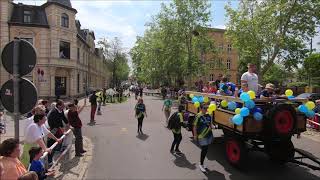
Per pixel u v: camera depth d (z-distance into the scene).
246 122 7.92
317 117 15.80
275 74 43.59
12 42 5.32
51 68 41.09
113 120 19.45
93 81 68.81
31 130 6.80
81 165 8.87
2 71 38.19
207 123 8.55
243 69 43.84
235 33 34.56
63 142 9.53
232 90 10.99
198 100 11.59
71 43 43.50
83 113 24.22
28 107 5.31
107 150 10.84
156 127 16.33
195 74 48.16
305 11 31.88
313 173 8.30
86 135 13.93
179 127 10.37
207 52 48.84
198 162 9.27
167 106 16.94
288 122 7.89
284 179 7.77
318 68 41.25
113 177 7.88
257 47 33.56
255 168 8.73
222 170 8.49
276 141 8.66
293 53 34.06
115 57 69.19
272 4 32.34
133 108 29.27
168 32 46.56
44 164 6.61
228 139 9.01
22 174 4.82
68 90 43.94
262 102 8.26
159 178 7.81
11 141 4.98
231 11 34.72
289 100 8.51
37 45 40.56
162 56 50.00
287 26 32.84
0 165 4.84
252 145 8.80
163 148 11.17
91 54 64.88
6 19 39.00
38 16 40.94
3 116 15.11
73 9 43.19
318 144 12.18
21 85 5.33
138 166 8.85
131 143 12.07
